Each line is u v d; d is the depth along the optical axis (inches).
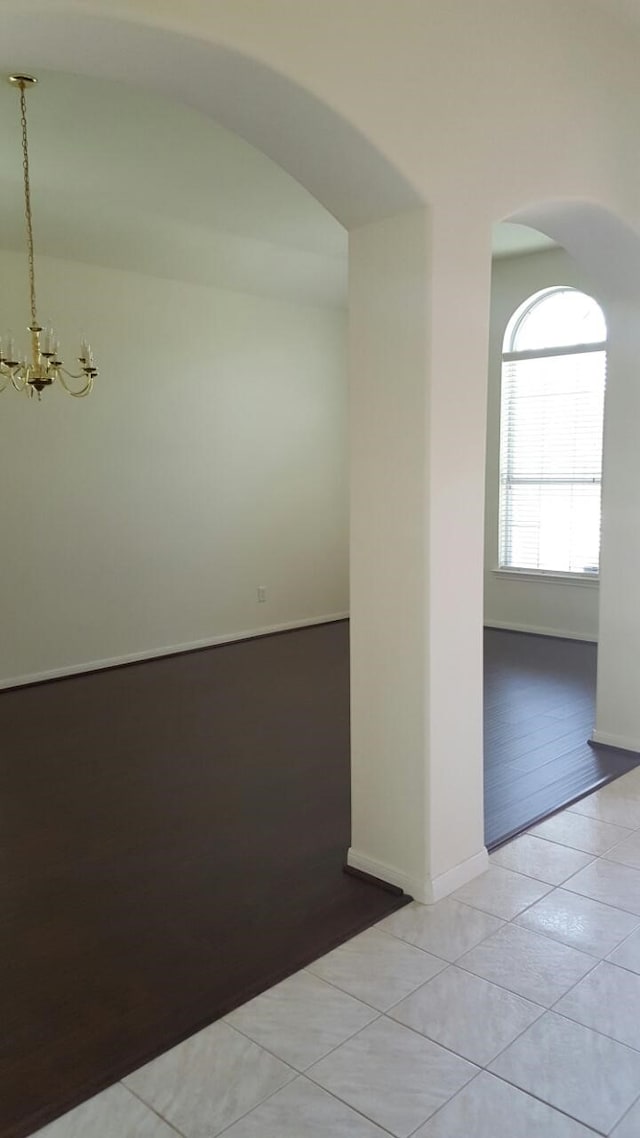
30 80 112.2
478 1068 75.2
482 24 97.5
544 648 240.5
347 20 83.8
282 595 269.9
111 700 193.2
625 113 120.2
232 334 246.1
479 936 95.8
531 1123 68.9
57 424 206.7
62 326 205.8
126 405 220.8
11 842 122.2
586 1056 76.5
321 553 281.7
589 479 241.4
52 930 99.1
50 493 207.2
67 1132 68.6
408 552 100.5
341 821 127.8
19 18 67.2
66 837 123.6
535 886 106.7
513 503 259.9
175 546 236.7
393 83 88.4
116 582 223.3
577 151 112.3
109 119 125.5
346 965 90.7
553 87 107.6
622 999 84.4
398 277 97.1
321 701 191.0
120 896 106.7
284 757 155.3
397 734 104.3
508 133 101.8
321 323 273.0
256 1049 78.0
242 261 213.0
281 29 78.4
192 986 87.7
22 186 156.2
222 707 187.0
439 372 96.5
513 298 249.6
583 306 238.5
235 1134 68.3
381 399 101.0
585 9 111.3
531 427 252.2
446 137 94.3
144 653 231.8
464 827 107.3
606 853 115.3
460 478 101.0
